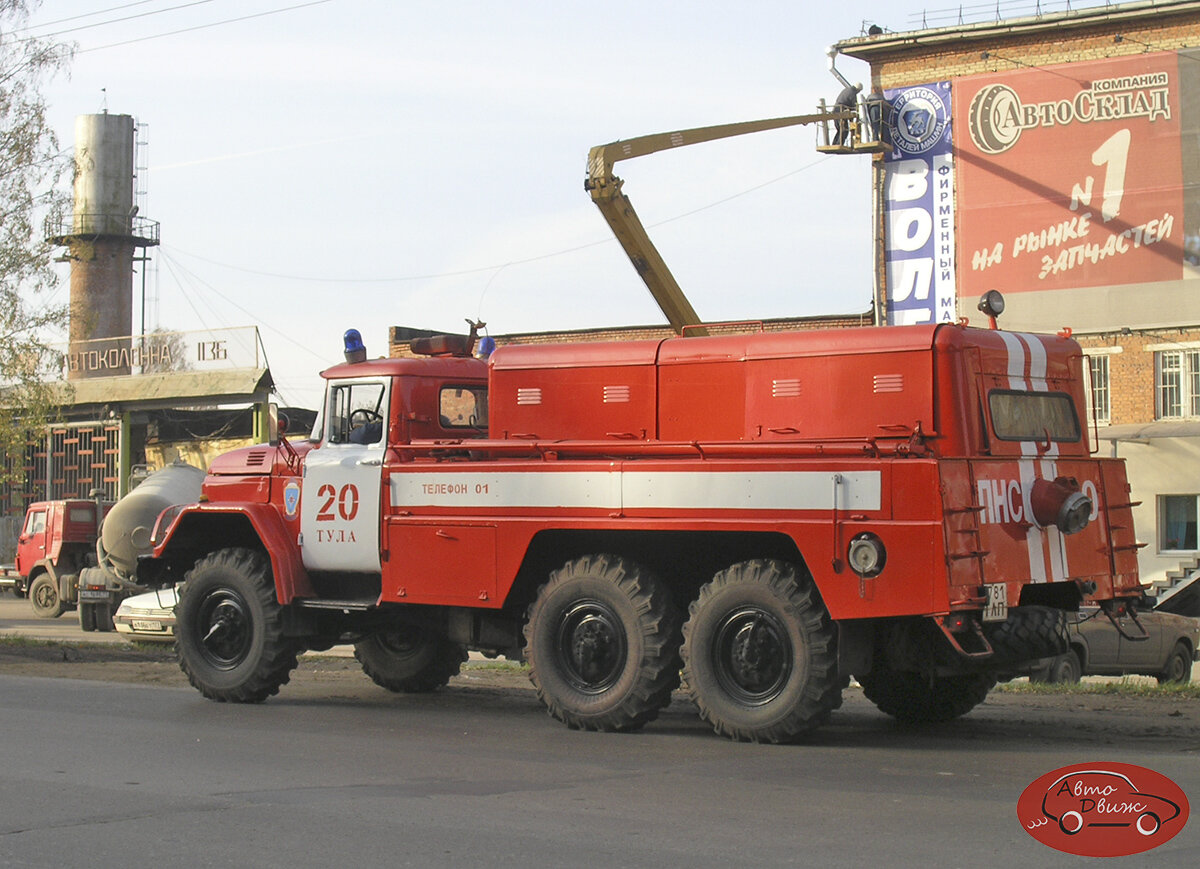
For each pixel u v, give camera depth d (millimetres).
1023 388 9578
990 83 30562
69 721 9961
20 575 33062
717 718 9055
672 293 27891
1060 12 29797
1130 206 29234
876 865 5555
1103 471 10031
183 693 12211
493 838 6020
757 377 9672
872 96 31234
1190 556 28719
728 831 6195
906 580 8414
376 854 5711
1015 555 8898
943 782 7559
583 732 9664
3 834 6074
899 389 9094
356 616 11781
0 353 22578
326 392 11508
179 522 11906
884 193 31656
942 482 8383
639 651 9383
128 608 19391
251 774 7695
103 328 52312
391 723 10242
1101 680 17391
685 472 9242
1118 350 29453
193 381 37250
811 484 8766
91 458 39531
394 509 10695
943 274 31031
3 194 22125
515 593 10172
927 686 10500
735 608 9031
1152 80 29000
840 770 7996
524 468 9984
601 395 10297
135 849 5793
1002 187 30484
